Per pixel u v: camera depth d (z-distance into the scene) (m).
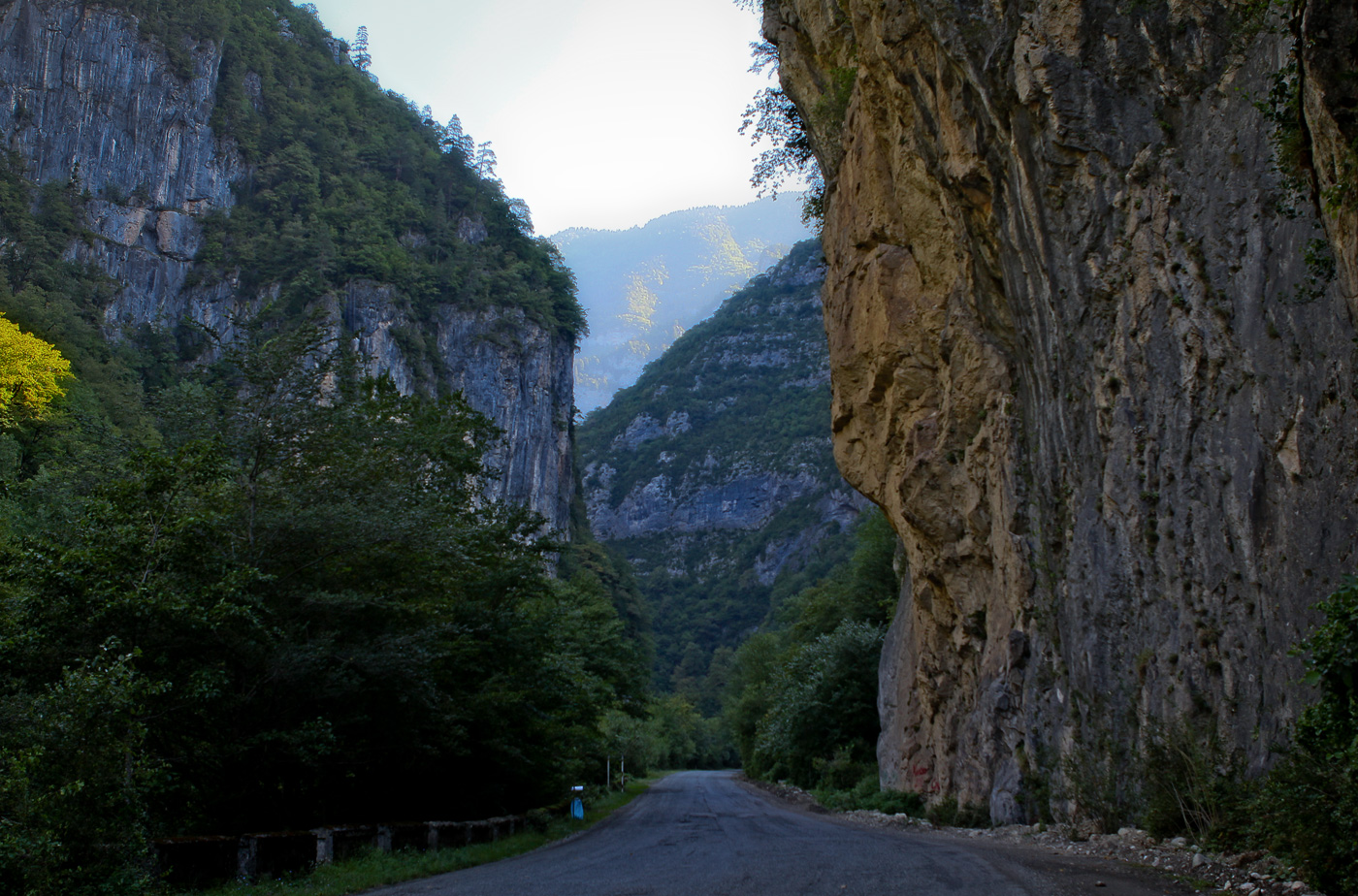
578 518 142.88
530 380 129.00
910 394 22.81
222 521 12.38
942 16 17.14
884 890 7.77
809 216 31.05
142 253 116.69
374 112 159.25
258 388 14.88
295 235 121.88
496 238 152.50
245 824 12.11
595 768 34.06
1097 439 14.80
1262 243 10.86
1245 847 8.90
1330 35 7.54
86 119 120.31
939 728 23.77
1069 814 15.16
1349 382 8.98
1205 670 11.56
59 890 7.14
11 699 8.49
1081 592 15.31
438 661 15.59
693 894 7.82
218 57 135.00
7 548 10.36
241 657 11.63
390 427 18.58
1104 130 14.31
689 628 181.62
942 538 21.80
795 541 183.12
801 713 35.59
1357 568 8.62
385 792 15.54
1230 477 11.20
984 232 18.84
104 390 74.19
